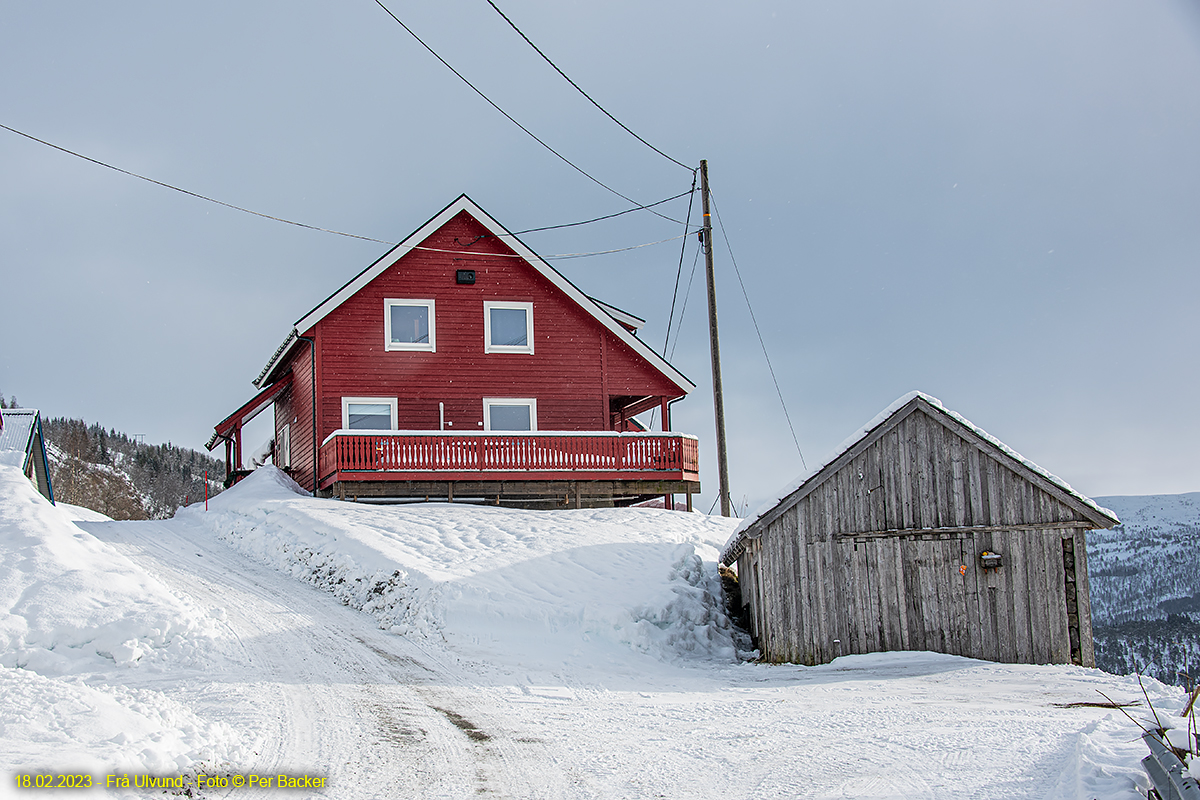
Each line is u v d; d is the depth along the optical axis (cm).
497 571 1578
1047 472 1388
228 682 1055
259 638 1275
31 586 1233
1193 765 546
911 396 1437
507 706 1035
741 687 1213
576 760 812
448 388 2461
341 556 1681
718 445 2323
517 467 2259
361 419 2402
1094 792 613
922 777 713
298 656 1205
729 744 864
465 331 2494
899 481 1439
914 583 1412
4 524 1425
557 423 2517
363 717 941
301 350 2652
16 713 748
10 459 2103
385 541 1730
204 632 1216
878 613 1413
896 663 1344
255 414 2898
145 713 834
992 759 748
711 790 716
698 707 1062
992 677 1207
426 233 2469
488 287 2525
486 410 2480
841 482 1451
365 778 745
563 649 1358
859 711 1002
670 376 2606
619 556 1719
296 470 2731
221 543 2011
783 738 880
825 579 1434
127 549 1883
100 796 613
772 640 1442
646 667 1331
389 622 1416
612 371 2583
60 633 1145
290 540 1845
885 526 1430
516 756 823
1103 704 991
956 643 1384
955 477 1426
